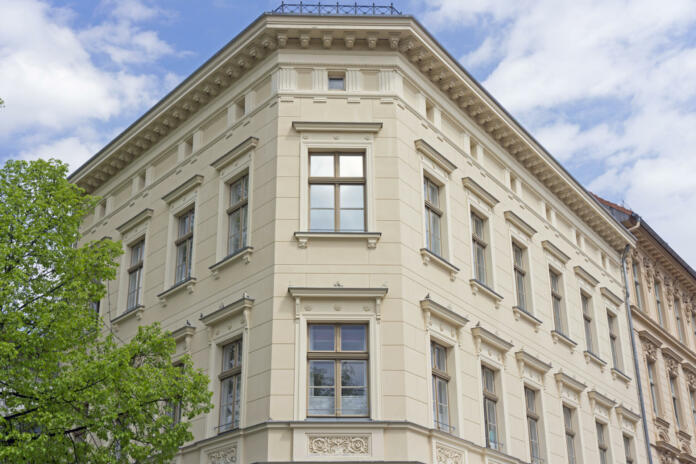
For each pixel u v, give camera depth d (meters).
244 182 20.61
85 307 17.25
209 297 20.08
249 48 20.97
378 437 16.64
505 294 22.75
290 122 19.80
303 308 17.88
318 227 18.97
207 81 22.25
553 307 25.81
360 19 20.19
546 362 23.88
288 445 16.53
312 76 20.39
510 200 24.66
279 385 17.19
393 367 17.48
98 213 26.91
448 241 20.62
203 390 16.55
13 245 16.53
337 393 17.42
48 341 16.19
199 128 22.89
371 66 20.48
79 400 15.31
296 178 19.20
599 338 28.16
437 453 17.53
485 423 20.06
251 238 19.30
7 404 15.42
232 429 17.45
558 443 23.16
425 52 20.95
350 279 18.23
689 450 33.91
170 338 17.20
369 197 19.09
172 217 22.75
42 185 17.70
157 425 15.98
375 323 17.83
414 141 20.36
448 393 19.17
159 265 22.61
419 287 18.88
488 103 23.41
